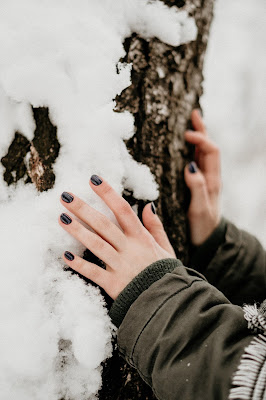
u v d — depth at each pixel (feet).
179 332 1.66
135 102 2.08
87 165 1.91
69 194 1.82
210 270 2.37
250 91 9.40
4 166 1.92
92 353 1.79
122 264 1.81
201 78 2.53
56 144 1.92
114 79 1.89
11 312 1.77
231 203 7.81
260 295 2.32
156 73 2.15
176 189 2.31
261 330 1.63
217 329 1.65
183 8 2.17
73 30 1.84
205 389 1.58
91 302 1.85
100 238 1.82
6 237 1.83
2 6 1.80
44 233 1.85
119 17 1.98
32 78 1.81
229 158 8.68
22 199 1.91
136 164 2.06
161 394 1.66
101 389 1.92
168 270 1.82
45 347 1.78
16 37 1.79
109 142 1.92
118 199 1.85
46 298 1.83
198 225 2.39
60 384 1.83
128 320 1.74
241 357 1.57
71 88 1.87
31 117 1.91
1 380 1.74
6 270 1.80
